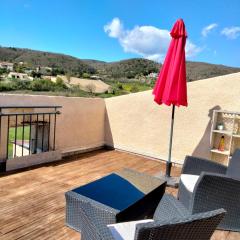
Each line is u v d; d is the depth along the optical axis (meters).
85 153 5.66
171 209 2.28
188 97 5.05
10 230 2.56
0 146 4.19
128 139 5.85
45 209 3.01
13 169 4.22
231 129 4.61
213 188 2.53
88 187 2.53
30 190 3.51
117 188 2.50
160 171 4.76
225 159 4.68
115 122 6.03
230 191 2.58
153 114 5.47
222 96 4.70
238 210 2.67
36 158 4.57
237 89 4.55
